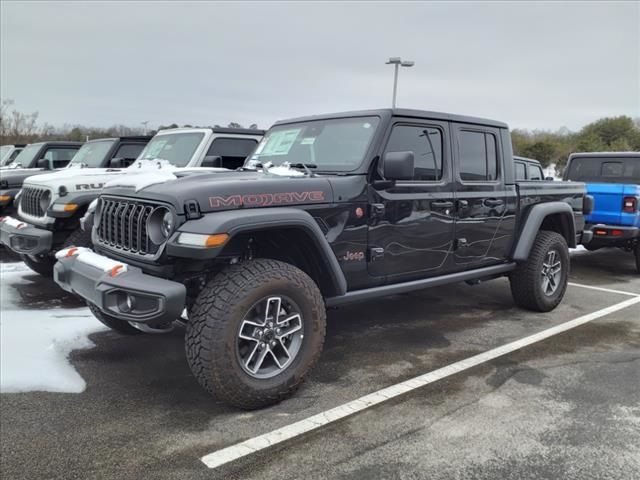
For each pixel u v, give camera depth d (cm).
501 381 368
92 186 587
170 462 264
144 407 324
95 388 352
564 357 418
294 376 327
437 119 432
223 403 319
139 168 629
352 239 372
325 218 355
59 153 1072
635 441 287
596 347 443
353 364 399
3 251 870
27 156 1090
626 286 703
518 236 518
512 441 287
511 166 507
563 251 552
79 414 315
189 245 292
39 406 324
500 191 488
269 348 320
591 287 695
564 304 595
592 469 261
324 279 363
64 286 360
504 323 512
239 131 722
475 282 506
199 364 299
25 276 671
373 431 296
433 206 423
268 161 444
